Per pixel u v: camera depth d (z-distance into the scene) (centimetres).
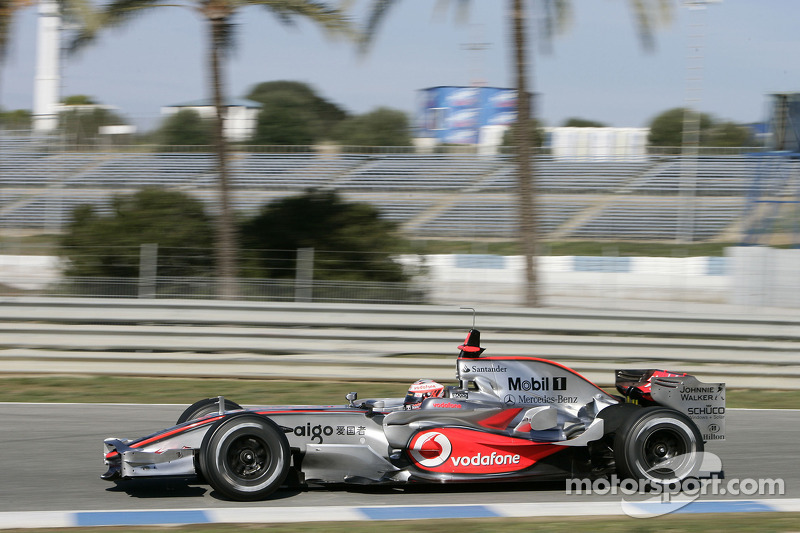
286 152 9138
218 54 3084
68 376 2252
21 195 6931
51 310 2336
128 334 2317
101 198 6962
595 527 1019
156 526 1007
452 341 2330
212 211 3641
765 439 1648
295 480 1215
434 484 1274
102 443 1512
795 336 2361
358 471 1203
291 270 3266
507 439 1244
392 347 2328
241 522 1026
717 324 2347
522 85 2962
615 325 2345
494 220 6988
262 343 2333
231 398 1998
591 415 1327
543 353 2302
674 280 4878
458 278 4647
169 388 2119
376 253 3322
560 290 4675
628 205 7500
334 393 2094
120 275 3316
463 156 8919
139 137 8775
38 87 8188
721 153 9238
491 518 1070
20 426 1644
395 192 7975
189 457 1166
